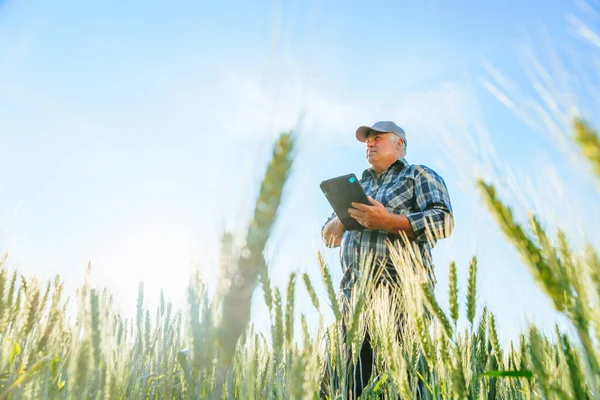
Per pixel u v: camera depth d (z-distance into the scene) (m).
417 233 3.41
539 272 1.04
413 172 3.83
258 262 1.05
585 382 1.17
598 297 1.01
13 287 1.77
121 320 1.96
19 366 1.70
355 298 2.19
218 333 1.09
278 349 1.66
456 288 1.65
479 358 2.13
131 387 2.05
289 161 1.05
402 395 1.94
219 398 1.12
